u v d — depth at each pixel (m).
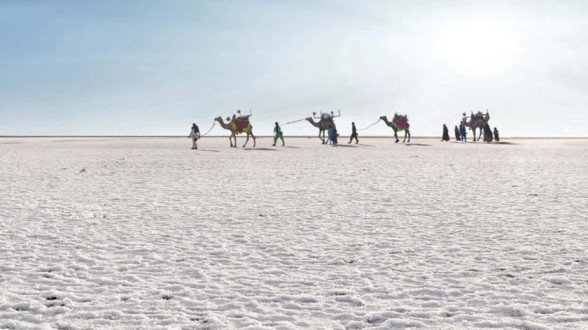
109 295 5.80
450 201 12.87
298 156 32.38
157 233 9.25
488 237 8.59
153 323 4.96
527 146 48.44
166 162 27.48
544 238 8.41
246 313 5.19
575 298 5.50
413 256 7.42
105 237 8.92
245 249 7.98
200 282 6.28
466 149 41.56
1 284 6.23
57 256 7.58
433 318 5.00
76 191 15.52
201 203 12.91
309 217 10.77
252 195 14.39
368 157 31.19
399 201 12.97
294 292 5.88
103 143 63.31
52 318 5.12
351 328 4.81
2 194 14.73
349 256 7.48
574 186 15.66
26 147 50.16
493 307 5.26
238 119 46.50
